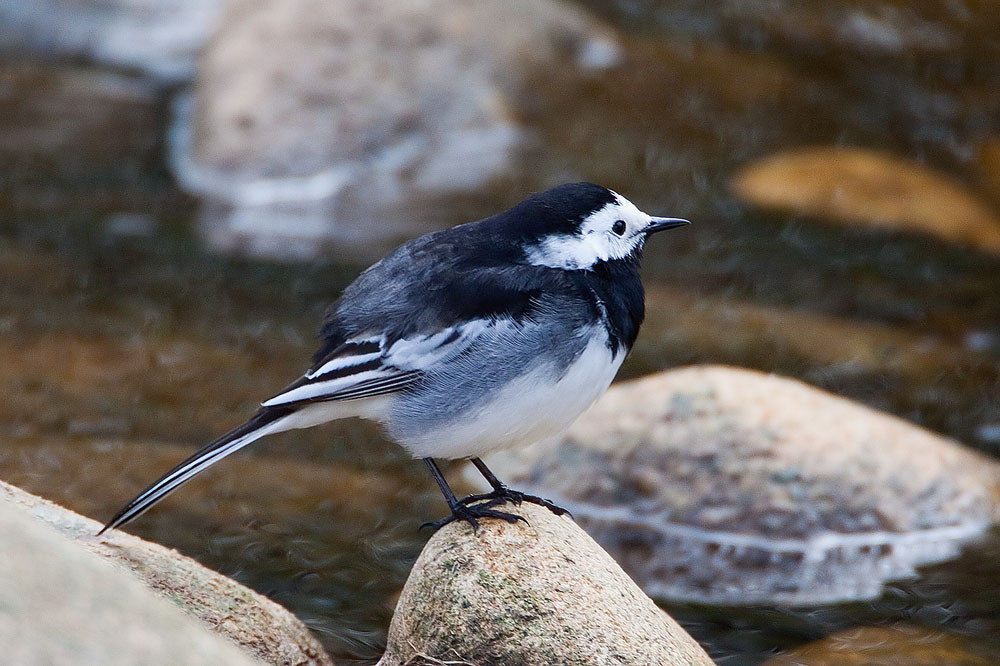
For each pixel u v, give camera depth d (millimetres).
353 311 8156
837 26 21469
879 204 16500
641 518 10586
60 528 8000
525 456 11141
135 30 20797
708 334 13594
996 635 9008
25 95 19203
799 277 14930
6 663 4578
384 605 9016
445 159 17375
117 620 5078
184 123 18656
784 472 10570
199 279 14531
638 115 18625
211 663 5117
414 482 10992
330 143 17234
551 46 19375
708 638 9031
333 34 18078
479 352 7910
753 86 19625
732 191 16828
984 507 10656
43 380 12086
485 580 7371
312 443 11594
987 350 13461
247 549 9695
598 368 8102
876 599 9602
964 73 20172
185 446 11094
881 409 12234
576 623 7250
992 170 17453
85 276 14406
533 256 8289
